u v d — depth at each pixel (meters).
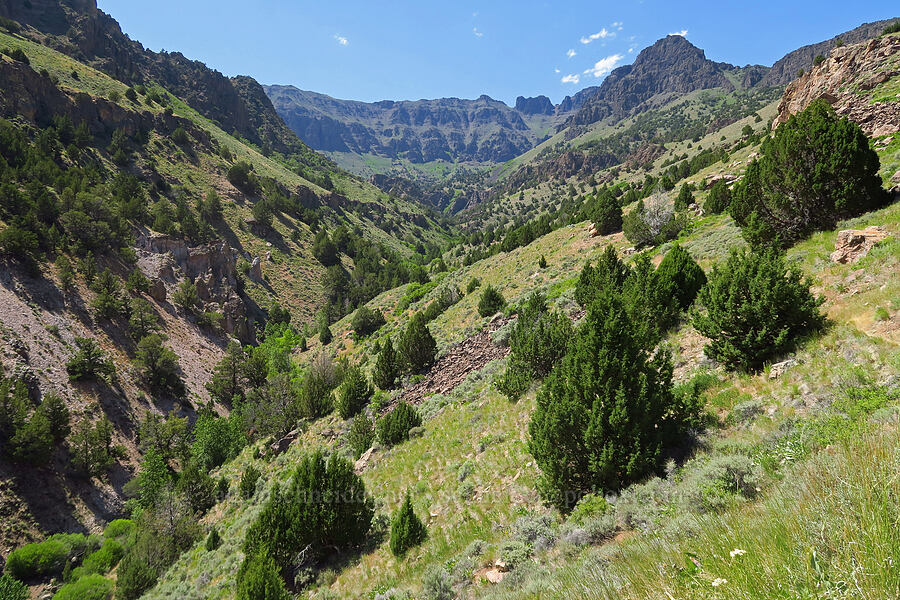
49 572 35.72
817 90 41.44
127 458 51.22
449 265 137.12
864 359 8.55
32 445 42.25
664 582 3.57
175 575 22.19
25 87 108.12
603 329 9.64
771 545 3.28
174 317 80.38
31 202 68.75
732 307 11.03
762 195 18.38
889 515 2.75
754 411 9.16
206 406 62.91
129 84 177.75
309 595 12.19
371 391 32.56
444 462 16.64
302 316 112.88
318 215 170.62
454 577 9.13
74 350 56.97
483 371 25.45
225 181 141.25
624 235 41.44
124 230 83.38
